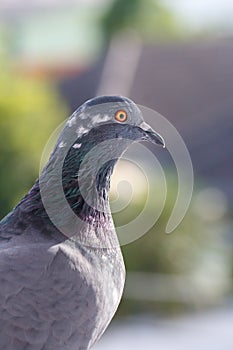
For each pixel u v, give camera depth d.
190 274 17.05
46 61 35.16
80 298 6.24
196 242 17.48
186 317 16.06
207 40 31.69
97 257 6.48
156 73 29.39
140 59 30.28
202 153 26.44
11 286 6.07
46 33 51.31
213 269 17.72
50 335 6.14
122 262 6.70
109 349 13.84
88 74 29.39
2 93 16.73
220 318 15.84
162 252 16.70
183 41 31.75
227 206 21.62
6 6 53.38
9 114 16.44
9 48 44.09
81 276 6.27
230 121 27.03
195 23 44.72
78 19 51.59
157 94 28.44
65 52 48.22
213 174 25.86
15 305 6.04
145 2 41.62
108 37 40.03
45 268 6.18
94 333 6.41
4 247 6.33
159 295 16.16
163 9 42.47
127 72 29.30
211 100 28.22
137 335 14.70
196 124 27.28
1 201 16.02
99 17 41.12
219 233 19.25
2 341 5.99
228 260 18.31
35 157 16.41
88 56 35.16
